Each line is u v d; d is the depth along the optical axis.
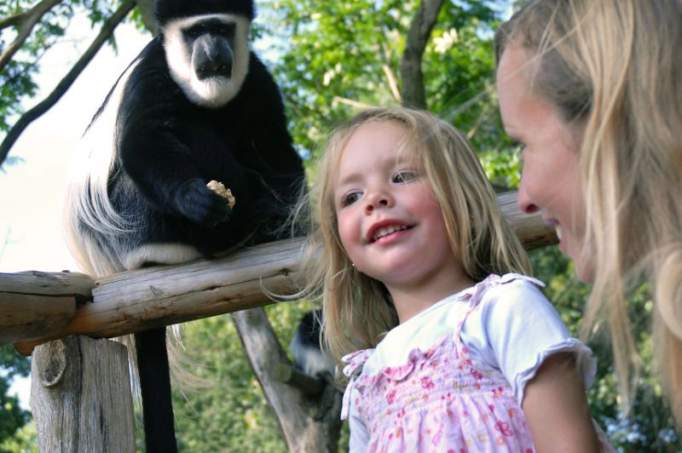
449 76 10.14
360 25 10.34
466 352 2.21
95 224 5.12
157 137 4.73
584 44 1.31
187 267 3.73
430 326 2.33
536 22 1.45
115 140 5.10
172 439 4.25
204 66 5.09
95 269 5.20
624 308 1.22
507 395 2.18
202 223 4.12
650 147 1.22
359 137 2.48
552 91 1.40
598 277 1.25
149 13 6.56
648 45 1.24
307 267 3.39
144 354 4.30
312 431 5.71
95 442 3.59
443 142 2.46
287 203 4.66
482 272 2.50
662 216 1.22
